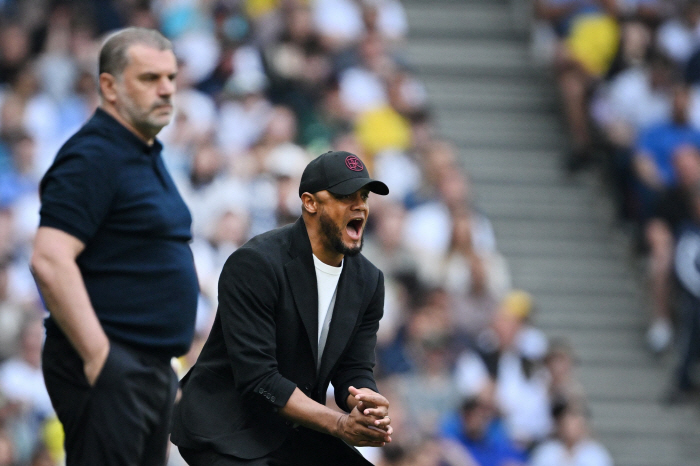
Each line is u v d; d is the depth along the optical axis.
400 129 41.62
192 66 42.00
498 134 45.62
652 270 39.31
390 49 47.09
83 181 12.96
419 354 32.75
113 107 13.59
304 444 12.73
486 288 35.66
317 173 12.19
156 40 13.71
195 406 12.50
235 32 43.84
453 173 39.31
